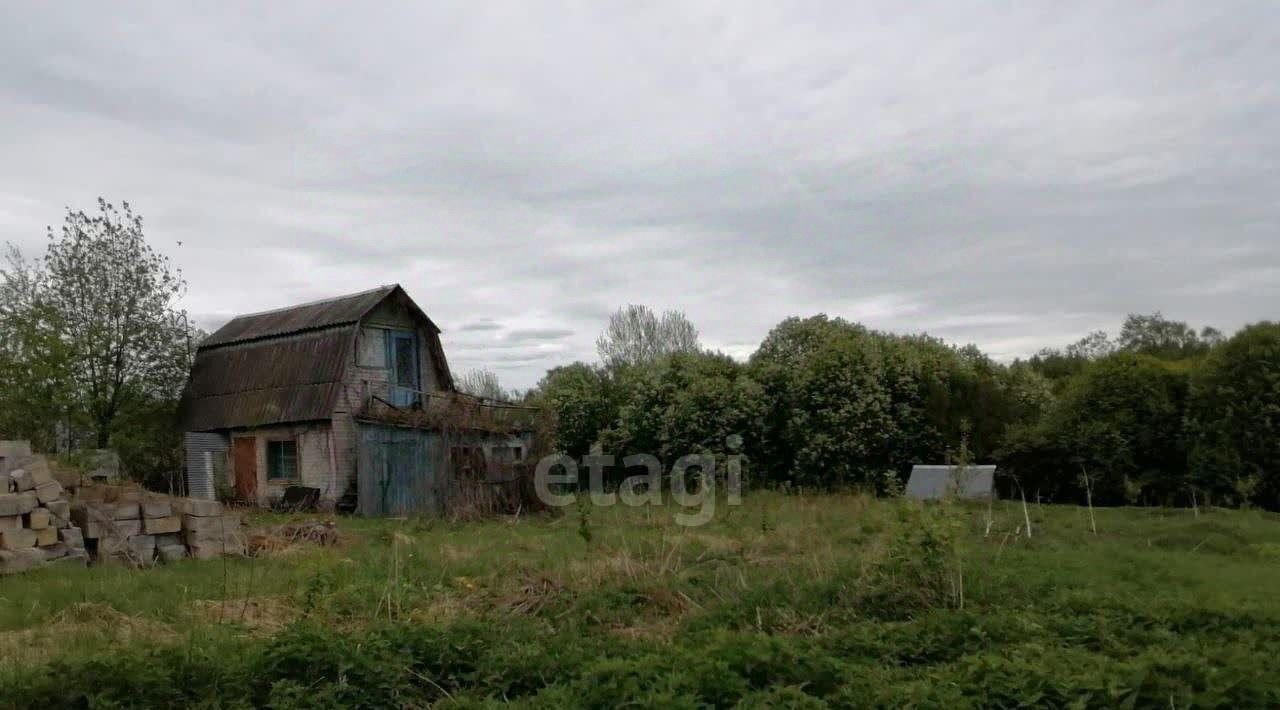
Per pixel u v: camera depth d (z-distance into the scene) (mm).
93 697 5730
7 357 20438
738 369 25312
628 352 44406
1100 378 18422
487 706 5789
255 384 25156
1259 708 5113
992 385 21734
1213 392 16766
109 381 24609
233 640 7250
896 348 22797
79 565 12070
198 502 13367
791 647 6465
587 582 9547
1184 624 7285
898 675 6254
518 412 22438
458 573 10922
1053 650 6488
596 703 5574
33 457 12344
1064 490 18734
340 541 14633
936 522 8867
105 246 24734
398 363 25781
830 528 14000
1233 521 13320
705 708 5355
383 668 6227
